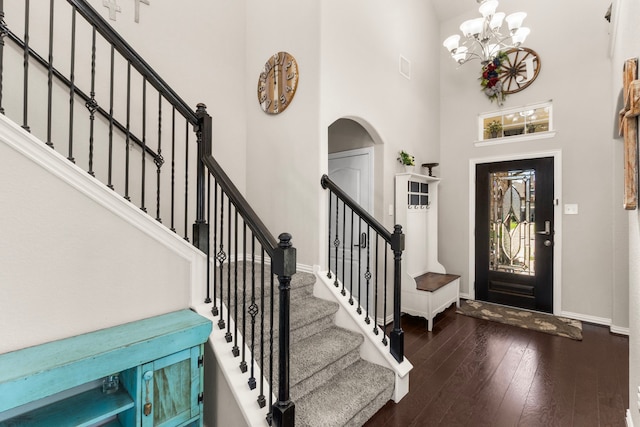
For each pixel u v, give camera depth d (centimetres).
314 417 174
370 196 365
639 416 151
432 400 218
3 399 104
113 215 152
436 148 472
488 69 427
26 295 129
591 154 372
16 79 204
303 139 285
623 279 335
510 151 426
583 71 377
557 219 391
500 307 420
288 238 149
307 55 282
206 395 177
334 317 255
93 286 146
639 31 142
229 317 178
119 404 138
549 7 399
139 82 258
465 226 462
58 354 124
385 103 358
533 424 193
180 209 285
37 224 131
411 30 411
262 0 323
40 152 132
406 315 392
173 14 280
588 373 252
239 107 331
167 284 173
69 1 145
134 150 255
